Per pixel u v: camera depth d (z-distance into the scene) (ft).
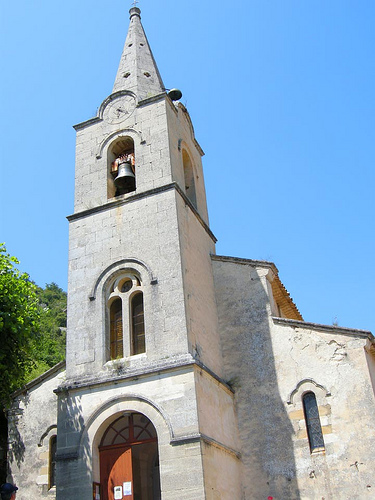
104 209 72.95
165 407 55.93
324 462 60.18
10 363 67.00
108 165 77.77
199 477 51.52
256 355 69.05
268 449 63.31
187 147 84.69
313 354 66.08
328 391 63.16
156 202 70.13
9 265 70.54
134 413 59.16
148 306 63.26
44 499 67.21
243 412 66.49
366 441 59.21
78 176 78.07
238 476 61.98
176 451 53.42
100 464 58.03
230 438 62.49
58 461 57.88
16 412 74.33
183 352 59.06
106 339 64.39
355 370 63.05
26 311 69.51
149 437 58.44
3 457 76.48
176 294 62.64
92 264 69.46
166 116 77.46
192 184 84.23
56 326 179.32
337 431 60.95
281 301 82.89
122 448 58.23
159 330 61.31
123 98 82.17
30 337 69.31
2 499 34.14
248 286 74.08
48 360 136.15
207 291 72.28
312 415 63.77
